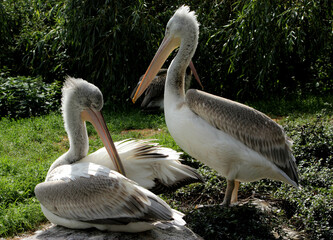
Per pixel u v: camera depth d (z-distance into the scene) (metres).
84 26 10.05
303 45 9.84
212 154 4.48
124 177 3.79
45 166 5.84
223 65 10.34
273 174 4.59
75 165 4.12
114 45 9.93
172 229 3.99
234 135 4.43
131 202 3.66
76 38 10.09
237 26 9.48
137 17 9.58
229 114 4.39
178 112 4.55
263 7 8.76
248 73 10.03
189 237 3.88
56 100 9.55
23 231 4.40
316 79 11.29
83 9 10.07
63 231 3.98
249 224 4.20
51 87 9.95
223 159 4.47
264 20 8.91
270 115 8.94
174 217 3.70
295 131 6.79
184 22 4.82
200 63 10.55
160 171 4.41
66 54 11.09
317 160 6.05
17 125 8.11
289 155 4.74
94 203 3.76
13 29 12.59
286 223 4.62
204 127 4.40
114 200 3.71
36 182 5.33
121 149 4.42
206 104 4.38
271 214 4.62
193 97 4.44
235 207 4.39
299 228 4.54
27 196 5.07
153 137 7.44
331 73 11.20
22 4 12.66
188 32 4.80
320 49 10.08
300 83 11.23
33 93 9.26
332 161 5.98
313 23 9.29
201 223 4.14
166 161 4.38
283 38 9.40
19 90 9.33
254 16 8.86
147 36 10.02
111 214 3.73
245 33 9.20
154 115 9.30
